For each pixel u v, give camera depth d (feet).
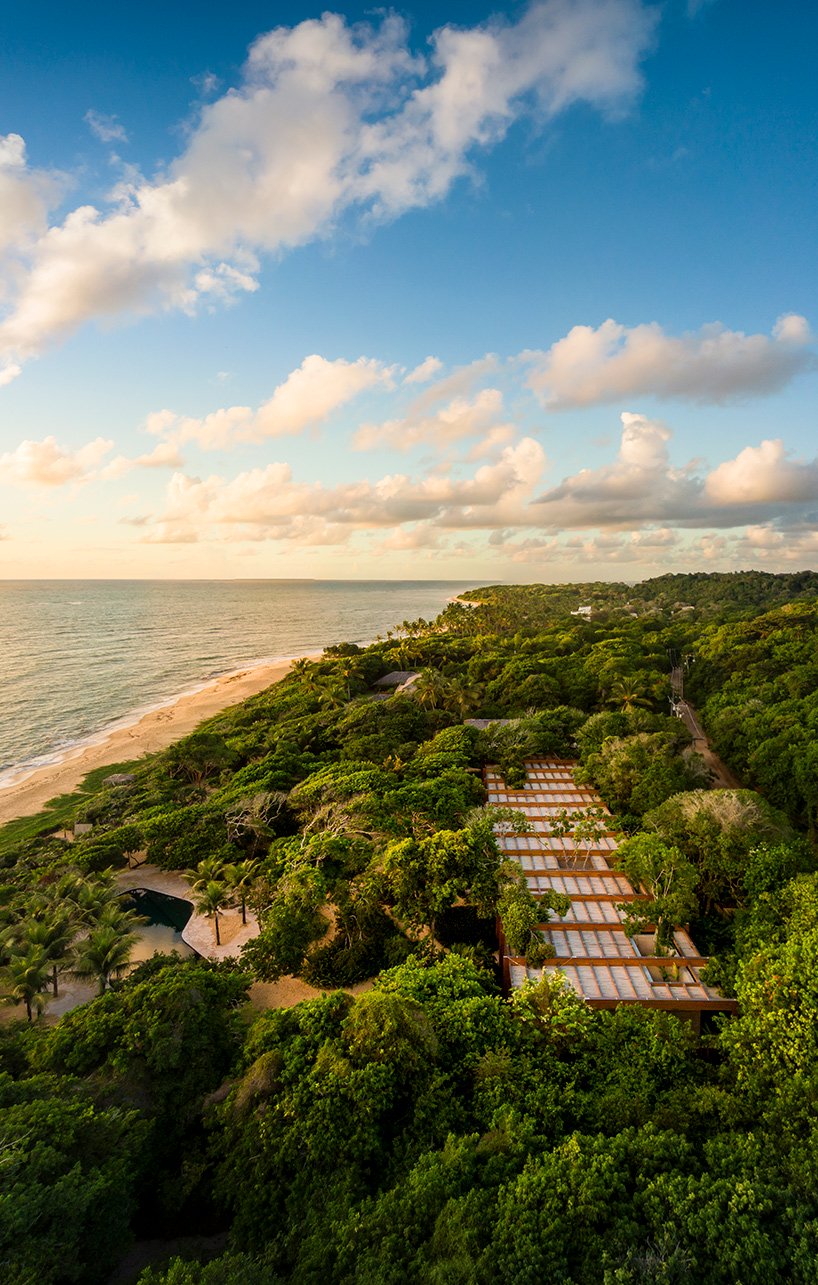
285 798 147.74
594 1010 74.59
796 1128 52.80
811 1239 41.50
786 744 146.72
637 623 403.95
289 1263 49.88
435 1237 45.52
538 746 172.04
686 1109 58.90
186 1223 60.13
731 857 95.76
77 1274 45.85
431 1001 75.20
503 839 123.95
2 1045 75.97
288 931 97.14
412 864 100.89
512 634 432.25
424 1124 60.23
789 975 65.26
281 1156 56.80
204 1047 70.18
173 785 184.96
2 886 129.59
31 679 425.28
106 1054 69.31
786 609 326.03
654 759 134.00
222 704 344.90
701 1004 78.28
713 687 248.93
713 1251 41.75
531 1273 40.91
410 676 305.53
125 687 406.21
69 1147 53.01
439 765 154.71
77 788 216.74
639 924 89.45
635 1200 46.24
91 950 95.40
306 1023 70.90
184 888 134.51
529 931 88.38
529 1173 49.42
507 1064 64.49
